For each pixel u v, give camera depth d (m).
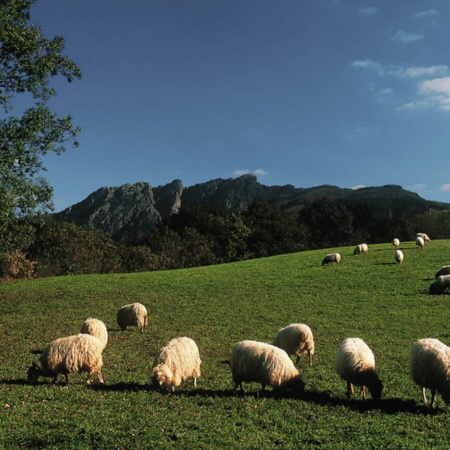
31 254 66.38
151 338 22.58
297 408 12.03
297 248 93.25
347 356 12.88
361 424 10.90
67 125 29.70
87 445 9.65
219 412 11.74
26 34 27.39
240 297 34.03
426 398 13.06
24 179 28.30
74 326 25.83
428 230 117.38
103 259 74.00
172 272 49.12
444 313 25.84
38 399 12.65
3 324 26.50
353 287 35.03
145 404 12.25
